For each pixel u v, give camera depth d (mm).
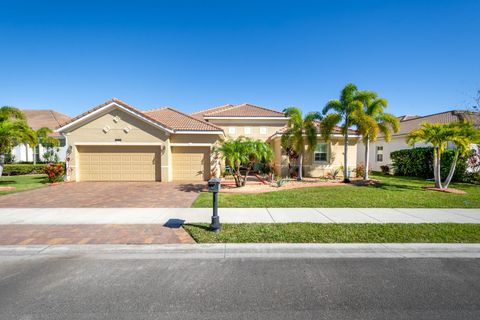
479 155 15242
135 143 14969
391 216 7203
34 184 13742
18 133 12617
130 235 5551
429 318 2955
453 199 9609
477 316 2994
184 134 15445
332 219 6863
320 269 4184
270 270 4141
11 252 4754
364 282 3775
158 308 3125
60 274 3973
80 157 15070
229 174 17422
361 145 27234
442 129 11531
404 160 19016
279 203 8789
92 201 9203
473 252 4906
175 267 4230
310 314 3016
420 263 4426
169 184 13875
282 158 17719
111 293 3451
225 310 3090
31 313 3016
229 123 23203
